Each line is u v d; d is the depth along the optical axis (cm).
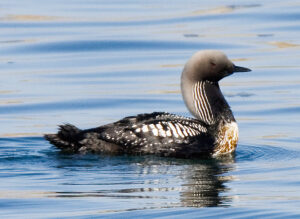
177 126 1297
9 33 2473
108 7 2942
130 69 2075
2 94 1831
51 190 1086
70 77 2000
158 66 2097
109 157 1281
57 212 981
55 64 2125
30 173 1184
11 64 2119
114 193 1070
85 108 1736
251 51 2227
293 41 2325
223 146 1333
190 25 2573
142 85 1922
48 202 1027
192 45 2294
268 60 2138
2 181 1139
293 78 1972
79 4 3017
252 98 1812
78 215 966
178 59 2161
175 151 1290
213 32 2455
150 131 1288
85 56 2211
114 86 1914
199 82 1354
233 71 1350
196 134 1305
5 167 1223
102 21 2650
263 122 1617
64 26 2572
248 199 1038
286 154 1348
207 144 1309
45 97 1811
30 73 2027
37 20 2672
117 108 1739
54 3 3038
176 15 2738
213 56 1345
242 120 1638
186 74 1359
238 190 1090
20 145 1420
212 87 1359
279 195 1057
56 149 1364
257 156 1334
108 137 1281
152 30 2495
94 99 1800
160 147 1287
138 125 1293
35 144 1430
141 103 1773
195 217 956
